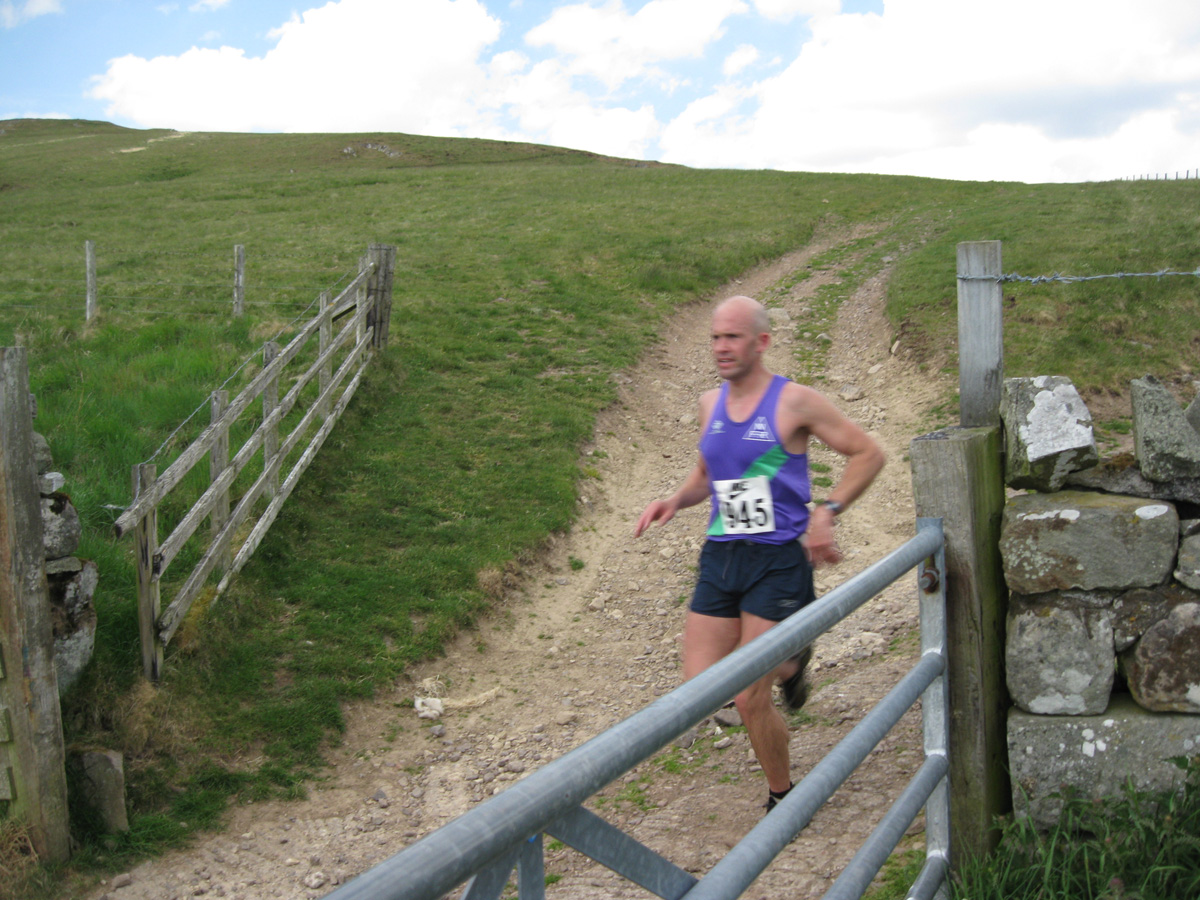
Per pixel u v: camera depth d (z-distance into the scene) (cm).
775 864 323
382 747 527
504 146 7181
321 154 6488
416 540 766
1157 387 271
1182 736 258
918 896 237
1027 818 262
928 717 260
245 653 575
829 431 308
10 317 1462
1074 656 267
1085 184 3130
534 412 1080
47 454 480
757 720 328
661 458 1047
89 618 492
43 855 401
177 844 430
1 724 394
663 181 3762
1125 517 261
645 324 1562
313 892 400
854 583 202
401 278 1777
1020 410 281
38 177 5244
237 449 839
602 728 543
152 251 2341
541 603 723
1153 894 225
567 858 390
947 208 2841
